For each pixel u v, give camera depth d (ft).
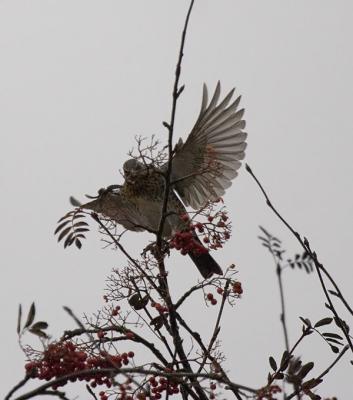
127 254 37.42
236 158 49.26
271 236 27.71
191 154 49.39
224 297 35.76
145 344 34.60
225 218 39.24
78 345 33.37
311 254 31.71
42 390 27.37
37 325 29.73
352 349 32.89
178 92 33.27
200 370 33.24
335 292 32.45
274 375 33.14
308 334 34.68
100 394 33.30
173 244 39.01
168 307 35.40
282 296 25.63
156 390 34.88
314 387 33.19
